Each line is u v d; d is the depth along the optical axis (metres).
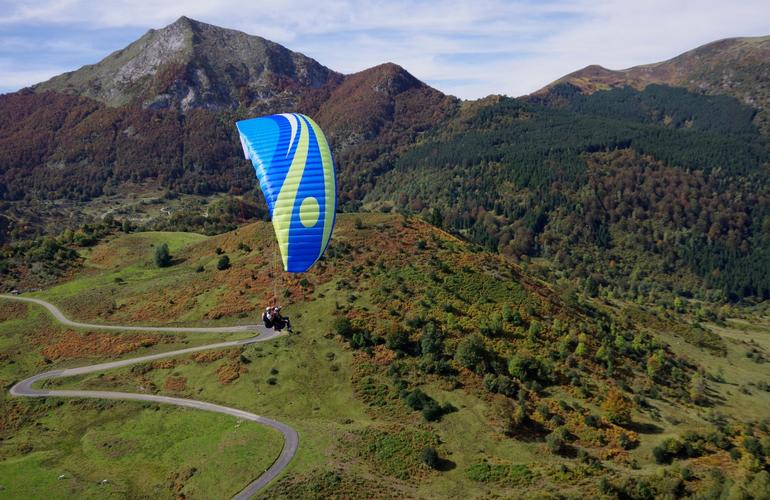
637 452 60.44
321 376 71.31
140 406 68.31
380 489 51.84
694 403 78.62
